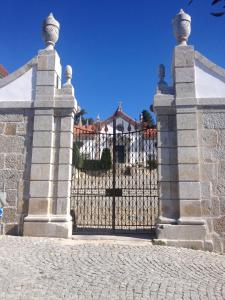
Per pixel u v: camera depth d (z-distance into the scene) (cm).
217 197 855
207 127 887
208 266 664
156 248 783
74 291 499
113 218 960
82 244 805
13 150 926
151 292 505
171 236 838
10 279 537
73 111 939
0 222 896
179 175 864
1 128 940
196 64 923
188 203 851
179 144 877
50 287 512
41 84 943
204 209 851
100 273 589
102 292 499
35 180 898
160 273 603
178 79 912
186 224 839
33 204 888
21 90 954
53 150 919
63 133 923
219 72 909
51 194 899
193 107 893
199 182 859
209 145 878
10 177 914
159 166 884
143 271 610
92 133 1067
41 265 623
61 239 854
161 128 901
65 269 605
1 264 612
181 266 653
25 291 490
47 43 981
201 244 827
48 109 928
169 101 902
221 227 841
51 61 955
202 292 514
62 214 890
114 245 804
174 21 962
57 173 908
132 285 533
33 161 906
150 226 991
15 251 708
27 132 932
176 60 924
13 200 904
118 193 1002
